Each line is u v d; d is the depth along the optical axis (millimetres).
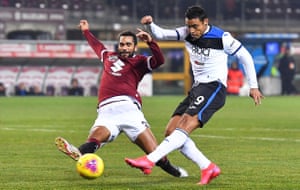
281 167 38156
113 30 156125
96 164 30594
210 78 32469
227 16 162750
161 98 130625
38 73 138125
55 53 137875
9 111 93250
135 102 33344
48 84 138625
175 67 146375
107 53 34156
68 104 108188
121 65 33312
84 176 30641
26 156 43562
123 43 33312
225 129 66250
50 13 147750
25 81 137750
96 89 140125
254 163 40094
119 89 33125
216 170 31688
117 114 32969
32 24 146625
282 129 66438
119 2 156875
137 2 157750
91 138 32469
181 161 40969
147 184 31641
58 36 148625
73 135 60125
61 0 151125
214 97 32062
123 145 50719
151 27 32688
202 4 161000
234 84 144500
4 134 60469
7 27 145125
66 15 151625
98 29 155750
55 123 73562
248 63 32281
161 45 145750
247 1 162750
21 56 136625
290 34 154250
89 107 101188
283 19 164750
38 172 36062
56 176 34531
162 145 30922
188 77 146375
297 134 60875
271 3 163875
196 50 32625
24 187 30797
